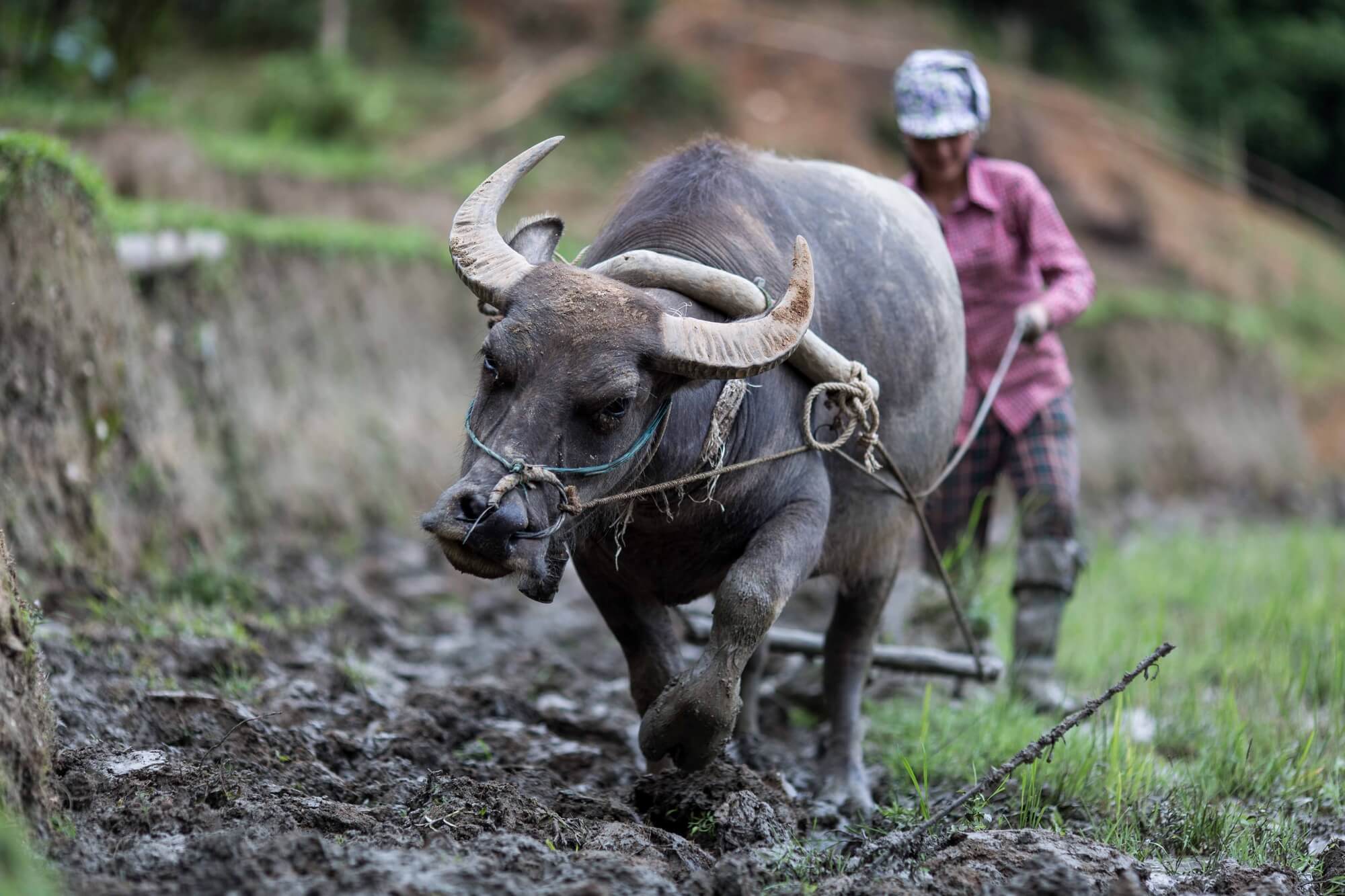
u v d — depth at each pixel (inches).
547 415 377.7
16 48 1252.5
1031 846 388.2
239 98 1824.6
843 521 498.9
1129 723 567.5
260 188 1317.7
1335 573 856.3
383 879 325.4
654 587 456.4
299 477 941.2
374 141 1833.2
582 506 385.7
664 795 431.8
